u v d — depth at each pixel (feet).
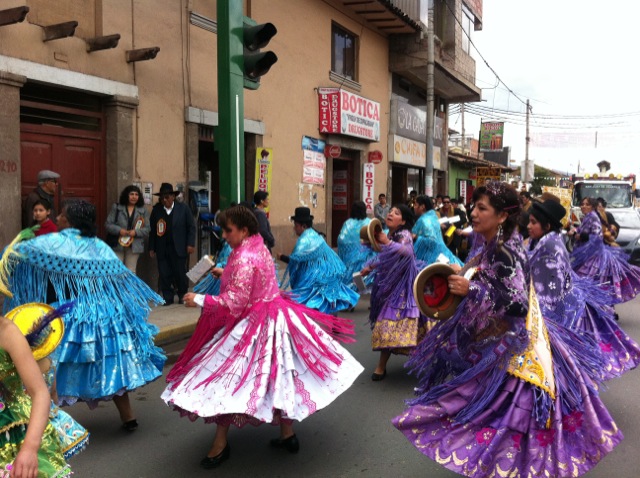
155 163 32.73
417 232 23.29
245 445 14.75
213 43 36.78
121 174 30.45
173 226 29.81
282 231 45.27
